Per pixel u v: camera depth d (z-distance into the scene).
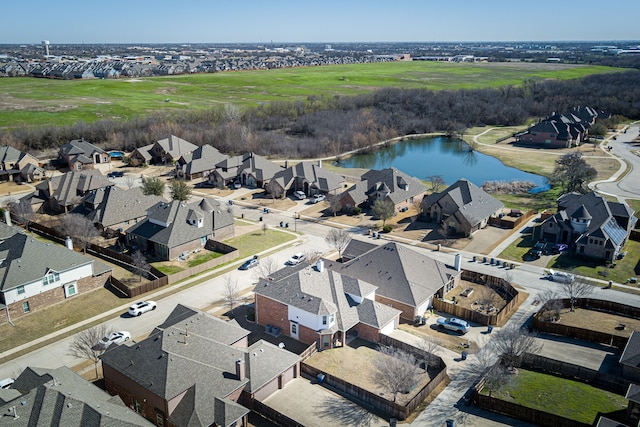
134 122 174.00
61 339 54.53
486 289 67.62
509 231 89.75
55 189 98.94
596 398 45.09
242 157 124.56
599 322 59.00
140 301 63.03
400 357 48.12
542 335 56.41
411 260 65.12
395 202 97.94
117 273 71.25
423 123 197.88
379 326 53.62
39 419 34.22
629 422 41.38
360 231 90.19
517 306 62.75
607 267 74.25
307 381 47.62
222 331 48.62
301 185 113.25
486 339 55.31
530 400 44.69
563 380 48.09
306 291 54.75
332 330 52.34
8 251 62.66
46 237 83.12
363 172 135.38
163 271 71.94
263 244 83.19
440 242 84.62
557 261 76.69
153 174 128.12
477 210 90.38
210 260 74.25
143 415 42.00
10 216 90.19
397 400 44.88
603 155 151.00
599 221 79.94
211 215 83.56
